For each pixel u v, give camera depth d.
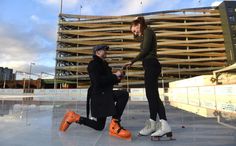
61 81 77.00
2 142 2.59
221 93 9.30
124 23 79.56
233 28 72.00
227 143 2.52
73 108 7.85
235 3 74.00
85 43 79.12
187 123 4.14
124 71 3.21
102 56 3.18
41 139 2.77
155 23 78.12
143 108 8.02
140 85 71.81
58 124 4.02
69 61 79.19
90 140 2.75
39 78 80.12
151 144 2.54
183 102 11.45
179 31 78.38
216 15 77.19
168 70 74.31
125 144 2.54
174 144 2.52
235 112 6.21
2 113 5.95
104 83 3.01
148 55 3.04
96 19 81.38
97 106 3.03
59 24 80.88
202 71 74.75
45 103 10.88
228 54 72.38
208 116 5.30
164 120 2.83
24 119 4.73
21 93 42.25
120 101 3.13
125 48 77.44
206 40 75.19
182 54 75.25
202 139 2.75
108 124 4.23
